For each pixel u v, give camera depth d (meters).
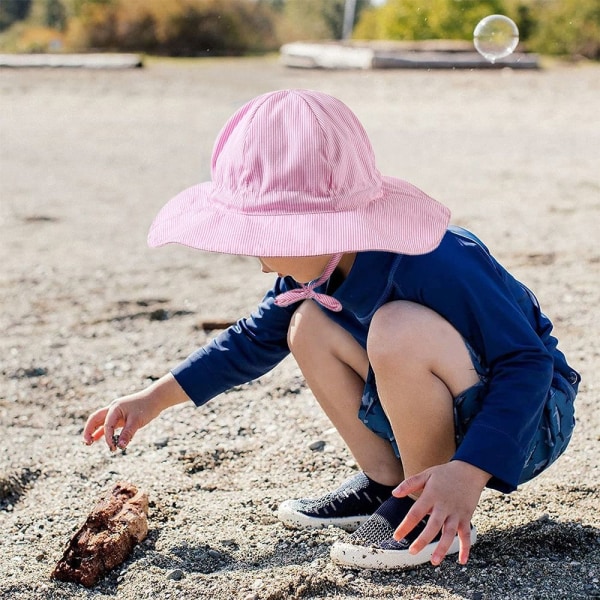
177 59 16.34
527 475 1.76
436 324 1.63
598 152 6.94
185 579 1.73
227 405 2.56
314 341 1.86
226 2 18.06
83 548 1.78
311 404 2.56
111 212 5.21
